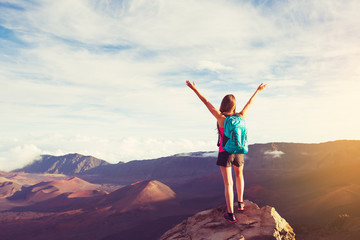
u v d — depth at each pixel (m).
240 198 4.90
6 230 192.12
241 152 4.07
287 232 4.66
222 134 4.23
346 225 22.92
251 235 4.36
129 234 169.38
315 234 22.81
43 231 186.88
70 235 174.62
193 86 4.34
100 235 171.25
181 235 4.98
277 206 173.88
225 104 4.35
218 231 4.66
